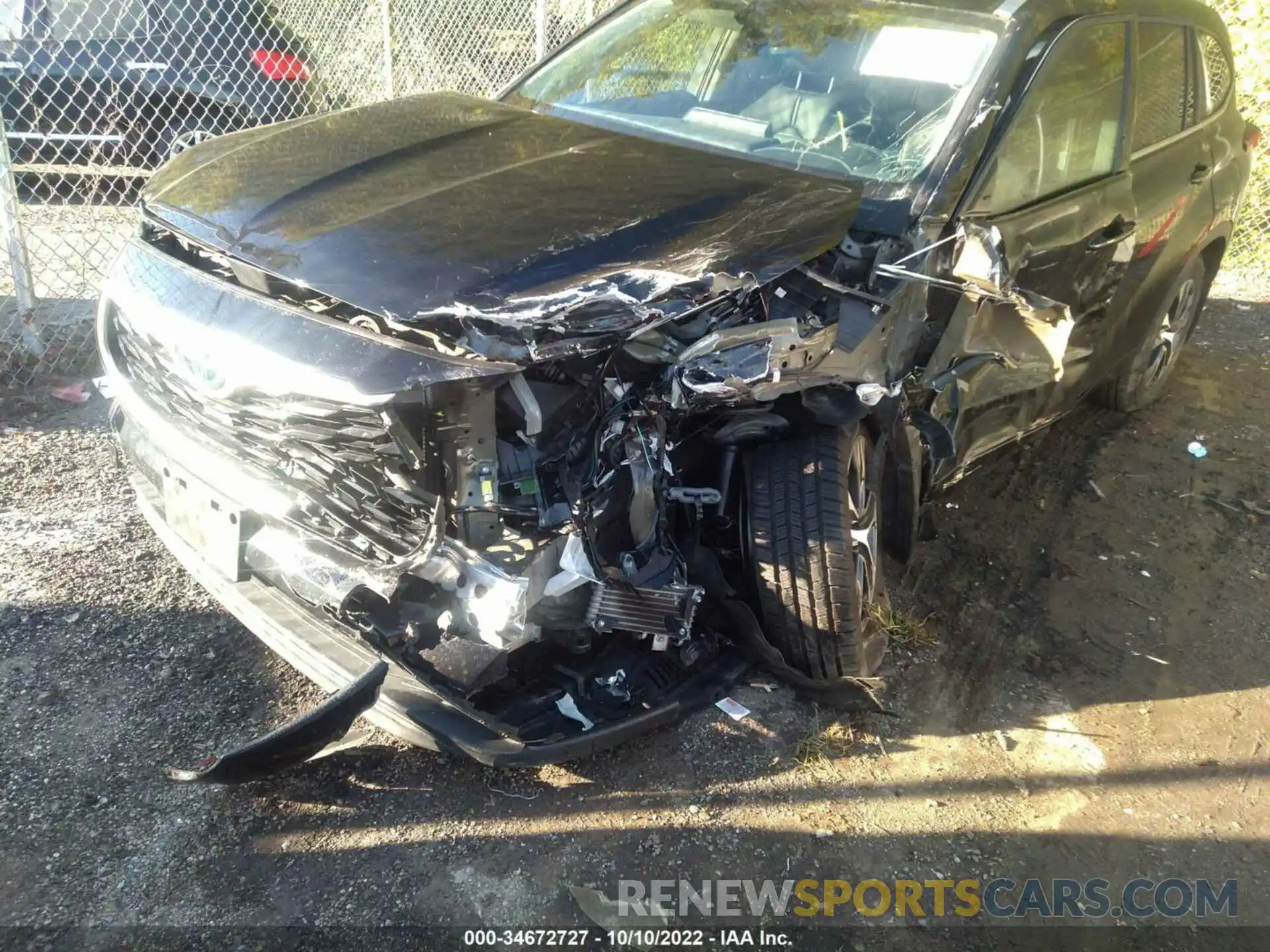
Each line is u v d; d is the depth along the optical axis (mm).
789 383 2531
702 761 2871
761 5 3801
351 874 2432
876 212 2992
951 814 2814
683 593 2541
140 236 2982
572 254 2432
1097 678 3451
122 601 3285
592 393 2395
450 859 2496
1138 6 4109
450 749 2455
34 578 3344
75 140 5867
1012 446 4387
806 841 2664
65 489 3916
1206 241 4945
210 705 2898
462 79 7605
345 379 2170
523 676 2705
